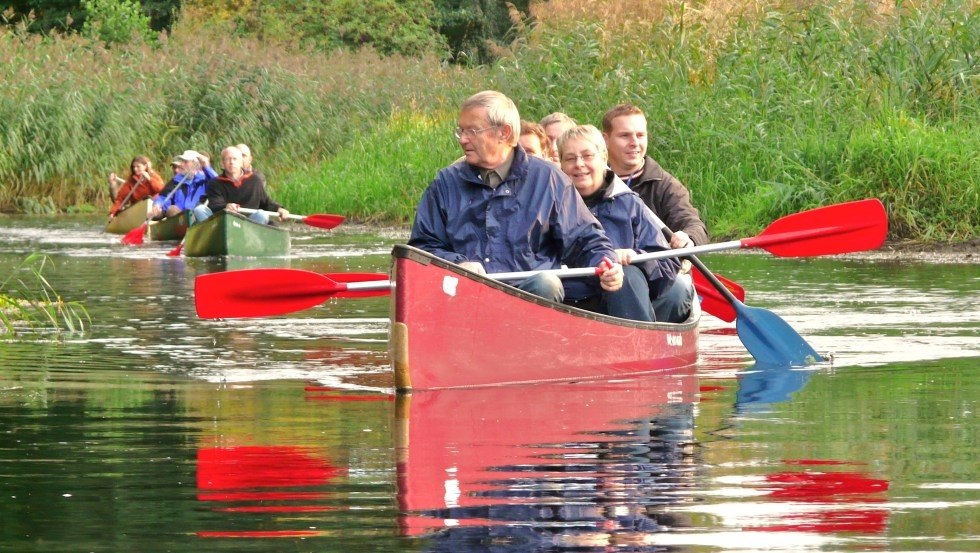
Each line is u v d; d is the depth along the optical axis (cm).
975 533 942
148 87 7831
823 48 4697
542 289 1791
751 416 1448
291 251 4559
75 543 932
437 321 1669
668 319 2062
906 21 4594
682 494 1065
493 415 1466
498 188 1845
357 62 8431
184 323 2452
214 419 1445
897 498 1047
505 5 12412
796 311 2530
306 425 1403
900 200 4150
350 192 6312
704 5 5000
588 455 1227
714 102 4716
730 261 3784
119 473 1161
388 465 1185
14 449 1274
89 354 2023
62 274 3631
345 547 917
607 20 5131
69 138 7425
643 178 2255
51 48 7744
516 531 955
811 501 1038
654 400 1577
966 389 1625
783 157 4494
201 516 1005
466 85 6438
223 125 7931
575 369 1795
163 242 5147
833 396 1589
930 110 4522
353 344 2150
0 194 7419
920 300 2700
